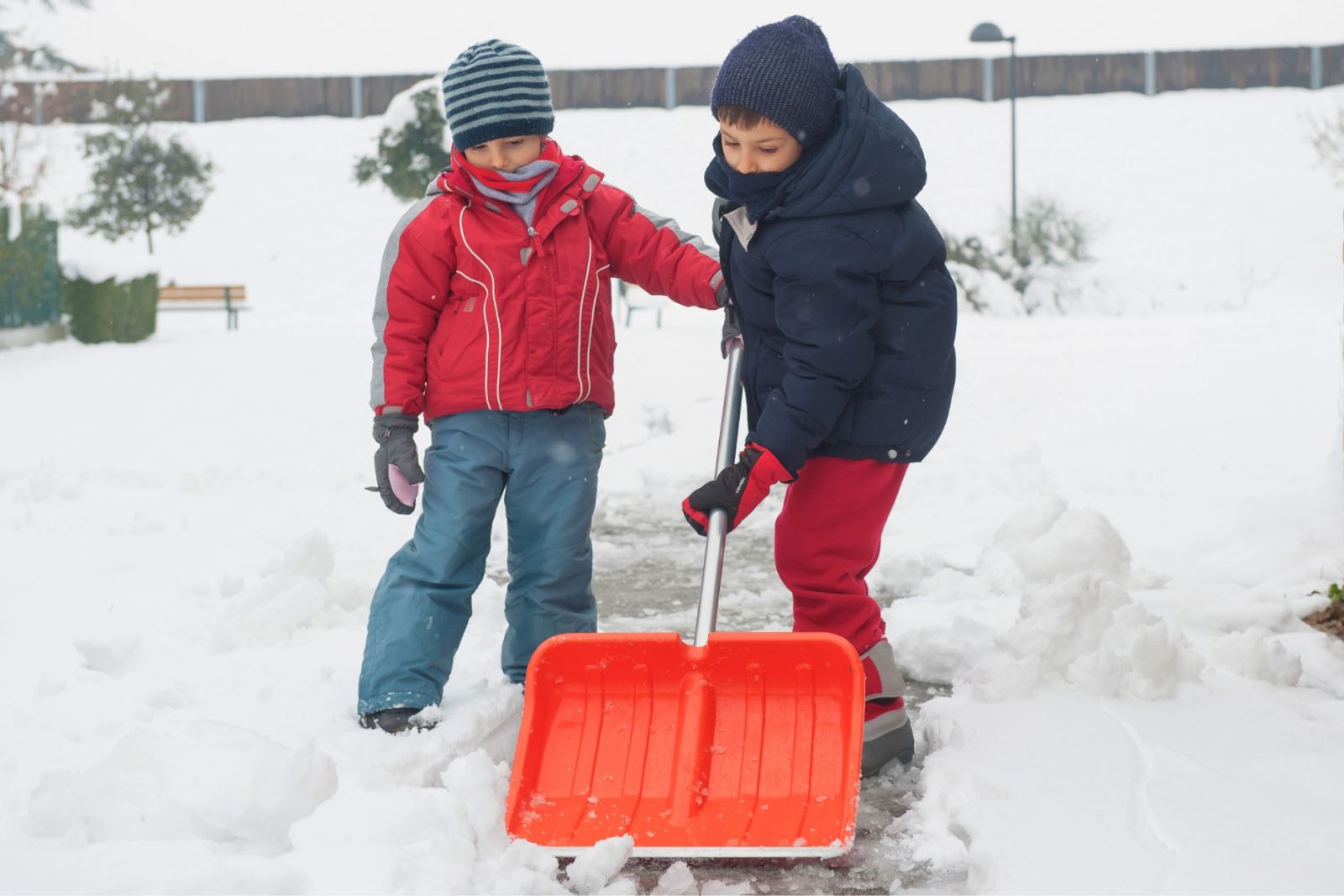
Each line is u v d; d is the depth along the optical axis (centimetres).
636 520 598
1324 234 3052
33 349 1516
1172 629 385
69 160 3694
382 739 294
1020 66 4456
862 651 299
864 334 281
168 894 223
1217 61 4403
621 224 328
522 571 327
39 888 228
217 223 3491
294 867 231
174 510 601
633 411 908
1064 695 325
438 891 228
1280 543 482
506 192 314
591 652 275
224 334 1806
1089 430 802
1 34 2714
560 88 4528
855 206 277
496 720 308
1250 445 723
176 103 4497
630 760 268
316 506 609
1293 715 317
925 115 4288
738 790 260
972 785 272
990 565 444
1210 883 229
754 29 283
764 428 283
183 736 281
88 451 771
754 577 491
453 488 316
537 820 257
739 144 279
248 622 390
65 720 322
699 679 273
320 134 4188
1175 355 1246
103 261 1656
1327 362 1116
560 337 316
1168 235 3178
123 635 388
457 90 309
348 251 3306
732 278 303
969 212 3516
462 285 316
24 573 477
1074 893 228
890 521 571
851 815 248
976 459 710
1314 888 228
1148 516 547
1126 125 4081
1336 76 4381
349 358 1362
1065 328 1766
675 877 248
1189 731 303
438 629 313
